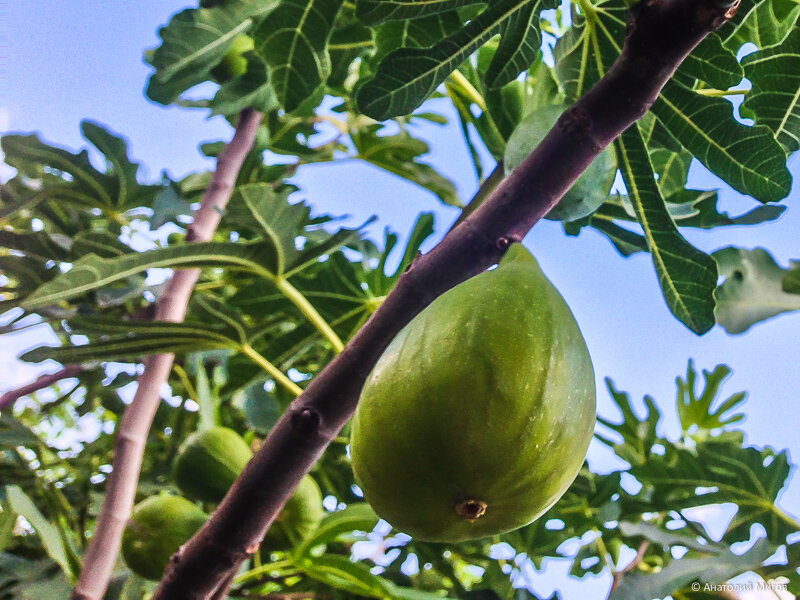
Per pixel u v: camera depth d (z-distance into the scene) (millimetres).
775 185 270
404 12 283
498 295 227
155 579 387
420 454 216
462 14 341
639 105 222
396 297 233
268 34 317
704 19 211
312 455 236
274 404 470
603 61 285
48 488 478
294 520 401
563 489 229
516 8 276
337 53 406
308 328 460
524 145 287
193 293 414
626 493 495
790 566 451
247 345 368
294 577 500
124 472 369
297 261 361
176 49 372
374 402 221
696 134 274
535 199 231
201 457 410
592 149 227
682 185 398
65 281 306
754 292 490
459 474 215
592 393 232
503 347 219
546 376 219
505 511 223
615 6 274
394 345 227
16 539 498
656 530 440
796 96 282
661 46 216
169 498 402
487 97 363
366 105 280
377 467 220
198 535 243
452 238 233
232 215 353
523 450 216
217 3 369
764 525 478
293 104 326
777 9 312
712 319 281
